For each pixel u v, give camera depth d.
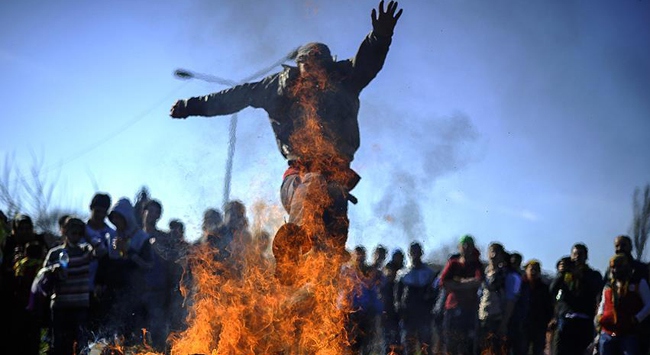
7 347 9.61
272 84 6.40
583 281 10.94
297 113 6.25
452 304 11.76
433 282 12.24
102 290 9.59
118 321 9.67
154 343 9.70
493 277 11.80
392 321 12.07
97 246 9.52
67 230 9.49
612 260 9.99
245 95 6.48
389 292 12.14
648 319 10.01
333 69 6.24
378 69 6.21
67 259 9.39
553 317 11.62
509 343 11.73
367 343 11.48
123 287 9.77
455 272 11.81
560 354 10.99
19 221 10.12
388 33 6.09
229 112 6.54
